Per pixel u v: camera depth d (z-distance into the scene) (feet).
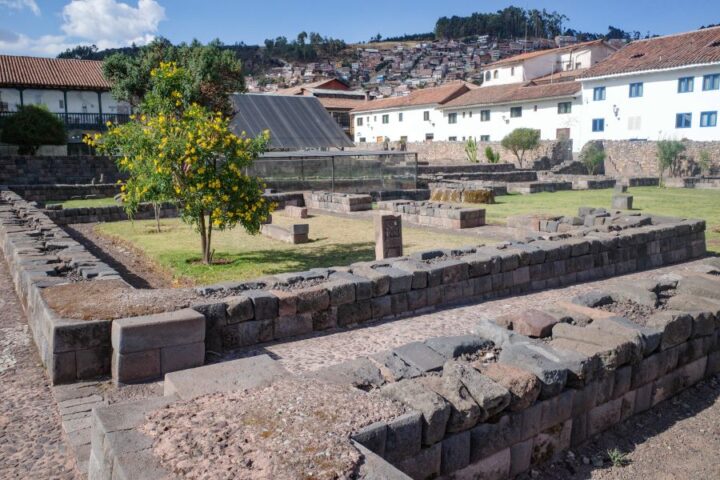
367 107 225.56
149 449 10.13
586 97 152.46
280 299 22.91
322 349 22.03
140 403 12.12
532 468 14.65
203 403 12.09
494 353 17.04
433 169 126.72
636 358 16.88
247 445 10.14
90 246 49.60
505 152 160.45
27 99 141.69
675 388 18.95
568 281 34.12
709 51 129.49
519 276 31.53
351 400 12.28
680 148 122.72
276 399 12.21
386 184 99.25
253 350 21.85
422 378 13.69
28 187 83.71
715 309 20.22
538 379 14.46
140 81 114.93
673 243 41.27
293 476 9.15
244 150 37.63
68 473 13.61
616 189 93.50
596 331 17.37
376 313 25.82
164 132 35.83
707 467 14.99
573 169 140.05
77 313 19.65
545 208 75.20
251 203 38.50
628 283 23.90
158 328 18.85
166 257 41.93
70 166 104.32
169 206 70.79
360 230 57.16
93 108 148.46
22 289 27.63
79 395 17.75
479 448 13.23
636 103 141.79
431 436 12.05
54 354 18.48
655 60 139.54
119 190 90.99
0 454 14.47
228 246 47.73
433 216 60.64
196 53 113.60
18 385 18.75
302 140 123.75
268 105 130.62
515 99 168.14
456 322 25.67
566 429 15.38
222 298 22.54
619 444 16.12
